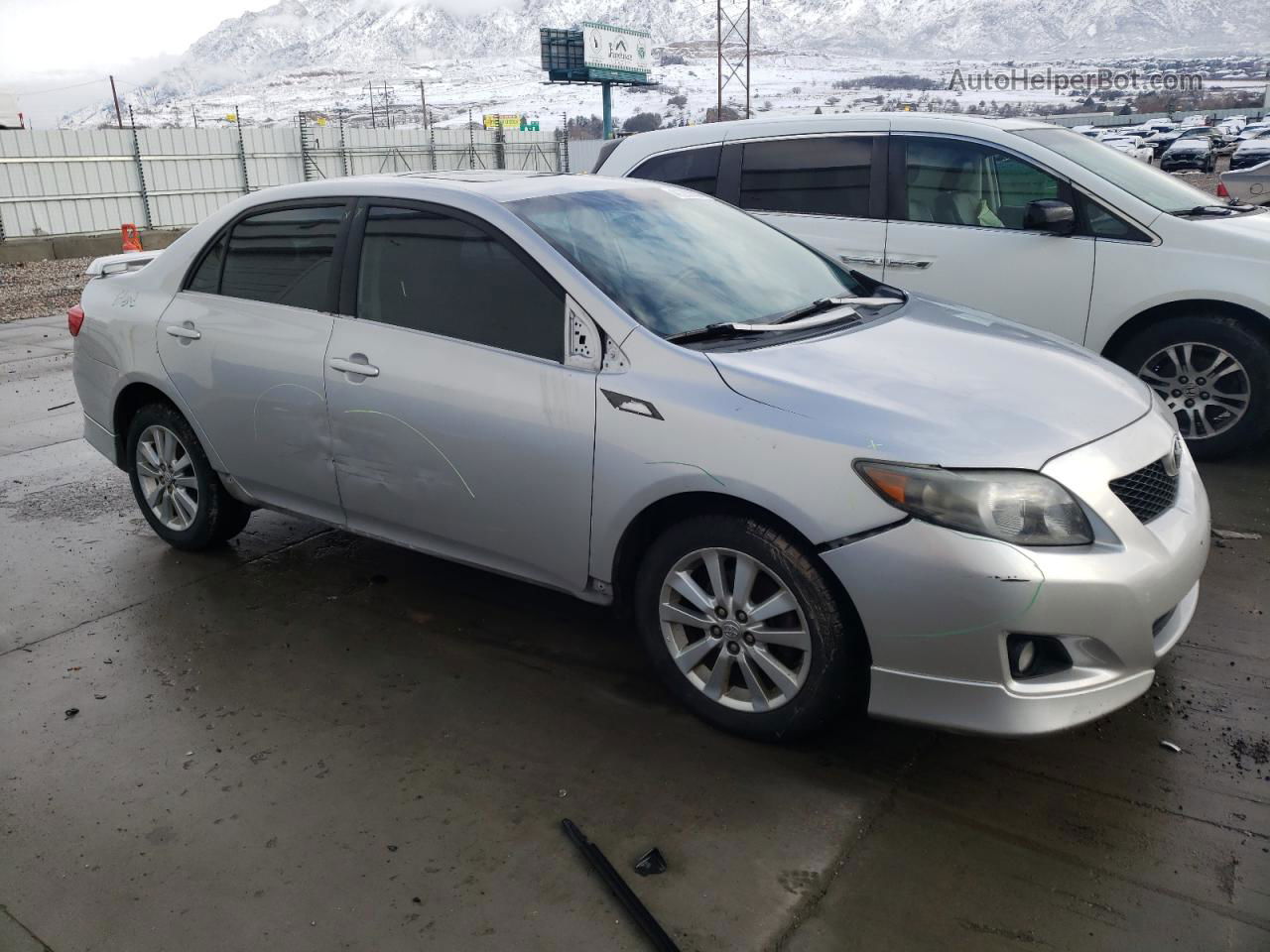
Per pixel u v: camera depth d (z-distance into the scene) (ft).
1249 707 10.23
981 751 9.67
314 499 12.85
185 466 14.66
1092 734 9.89
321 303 12.37
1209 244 16.69
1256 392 16.79
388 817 8.95
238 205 13.70
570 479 10.22
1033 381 9.90
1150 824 8.55
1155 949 7.24
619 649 11.94
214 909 7.93
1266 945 7.23
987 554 8.22
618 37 242.99
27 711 10.94
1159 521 9.20
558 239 10.93
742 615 9.55
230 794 9.36
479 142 153.07
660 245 11.73
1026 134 18.45
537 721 10.41
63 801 9.34
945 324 11.51
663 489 9.52
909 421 8.80
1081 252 17.54
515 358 10.62
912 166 19.15
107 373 14.87
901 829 8.58
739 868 8.18
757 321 10.89
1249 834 8.39
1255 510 15.42
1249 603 12.43
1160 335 17.31
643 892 7.93
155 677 11.57
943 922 7.54
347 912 7.84
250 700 11.00
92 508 17.60
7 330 39.99
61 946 7.62
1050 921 7.52
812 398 9.13
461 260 11.25
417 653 11.96
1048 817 8.68
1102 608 8.40
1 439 22.54
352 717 10.60
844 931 7.49
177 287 14.06
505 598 13.42
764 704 9.62
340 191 12.57
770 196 20.47
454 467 11.08
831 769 9.45
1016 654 8.51
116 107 197.26
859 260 19.54
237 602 13.50
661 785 9.26
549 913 7.75
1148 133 231.09
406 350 11.41
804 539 9.02
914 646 8.57
